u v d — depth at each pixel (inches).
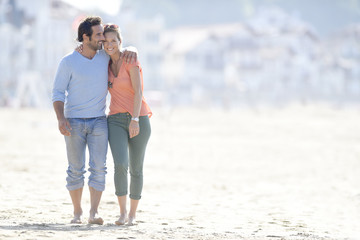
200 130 3068.4
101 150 587.2
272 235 567.2
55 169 1230.3
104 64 582.6
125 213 599.2
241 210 798.5
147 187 1023.0
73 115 582.6
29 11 7647.6
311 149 2069.4
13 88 6879.9
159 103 6761.8
